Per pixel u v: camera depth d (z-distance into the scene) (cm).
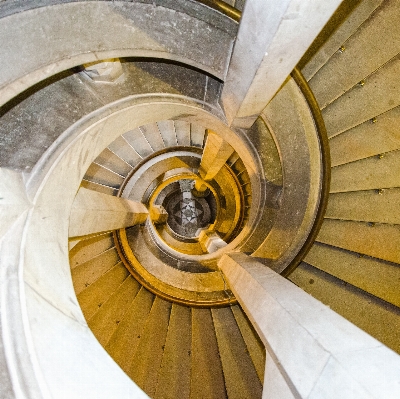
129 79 267
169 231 1129
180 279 555
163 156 692
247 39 168
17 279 138
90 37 184
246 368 447
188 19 200
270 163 359
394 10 286
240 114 265
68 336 151
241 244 470
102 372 144
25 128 220
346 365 108
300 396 120
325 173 317
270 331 169
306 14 129
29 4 154
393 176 330
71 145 219
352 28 304
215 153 544
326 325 137
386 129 321
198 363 459
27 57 162
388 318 353
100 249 538
